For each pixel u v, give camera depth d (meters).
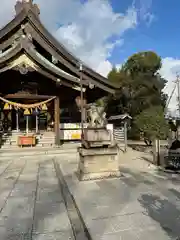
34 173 8.32
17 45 14.67
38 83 16.75
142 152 13.25
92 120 7.44
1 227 4.06
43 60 16.03
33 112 19.66
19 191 6.16
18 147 14.22
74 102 20.31
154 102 30.80
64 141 16.42
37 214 4.62
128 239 3.53
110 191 5.91
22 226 4.09
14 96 15.66
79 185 6.52
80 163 7.55
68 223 4.22
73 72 17.11
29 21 16.80
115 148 7.37
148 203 5.02
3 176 7.91
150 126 13.57
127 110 31.34
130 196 5.50
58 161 10.73
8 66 14.63
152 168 8.72
